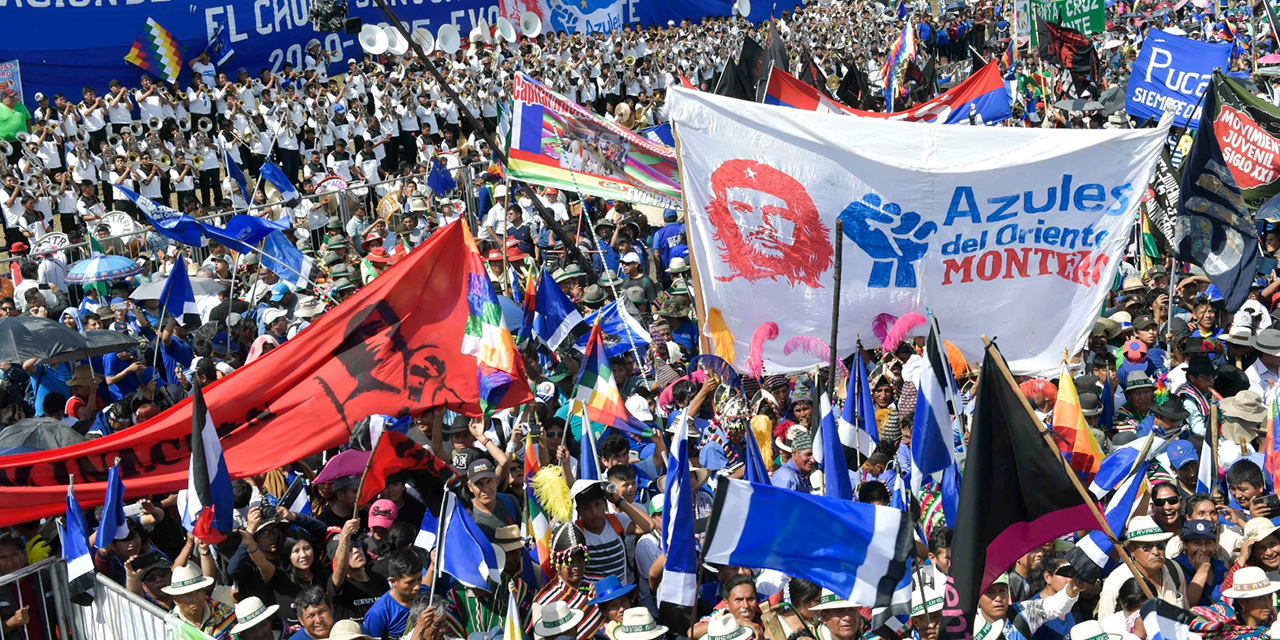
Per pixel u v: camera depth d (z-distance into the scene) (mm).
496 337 8828
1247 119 14508
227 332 13219
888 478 9039
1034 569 7484
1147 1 47312
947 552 7168
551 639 7035
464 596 7496
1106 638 6578
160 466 8227
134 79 29422
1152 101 19891
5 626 7199
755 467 8195
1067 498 6438
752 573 7645
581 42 37062
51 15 27969
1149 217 13680
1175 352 11883
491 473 8031
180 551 8656
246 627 6922
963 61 41156
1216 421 8828
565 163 14062
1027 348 10766
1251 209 14617
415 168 26031
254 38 31672
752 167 10477
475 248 8906
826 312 10641
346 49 33719
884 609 6602
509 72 31797
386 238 19469
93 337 11922
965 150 10508
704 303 10648
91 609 7344
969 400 10070
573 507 7727
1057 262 10602
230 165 21891
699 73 39812
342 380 8672
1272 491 8992
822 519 6461
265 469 8422
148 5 29500
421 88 29625
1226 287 12148
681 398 10336
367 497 8312
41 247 17766
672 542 6770
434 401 8758
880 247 10539
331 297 14875
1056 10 29391
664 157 14375
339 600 7801
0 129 24359
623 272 15742
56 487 7961
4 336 11359
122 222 18625
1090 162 10422
